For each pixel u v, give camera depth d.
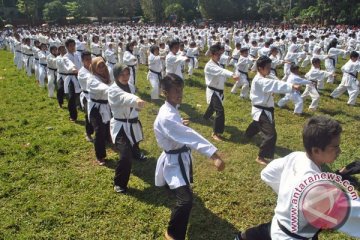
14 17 66.88
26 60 13.60
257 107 6.04
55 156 6.28
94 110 5.90
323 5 47.06
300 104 8.94
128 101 4.75
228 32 28.28
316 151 2.42
